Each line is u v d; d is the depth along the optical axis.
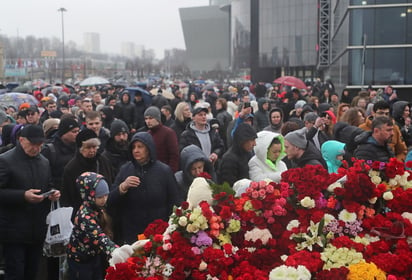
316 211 3.91
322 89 23.62
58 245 5.68
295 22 69.38
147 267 3.71
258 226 3.91
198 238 3.75
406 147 8.50
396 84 26.31
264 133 6.08
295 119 9.60
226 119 12.06
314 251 3.80
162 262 3.73
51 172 6.81
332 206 3.96
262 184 4.00
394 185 4.12
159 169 5.73
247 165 6.20
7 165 5.78
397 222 3.85
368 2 26.20
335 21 39.50
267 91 29.98
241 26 83.06
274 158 6.13
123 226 5.71
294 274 3.45
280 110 9.99
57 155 6.85
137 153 5.65
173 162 7.89
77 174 6.03
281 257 3.74
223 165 6.21
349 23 26.66
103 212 5.48
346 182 3.96
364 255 3.75
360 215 3.95
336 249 3.74
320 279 3.52
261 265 3.68
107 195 5.21
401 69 26.19
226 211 3.83
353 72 26.81
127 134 7.44
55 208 6.16
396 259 3.60
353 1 26.42
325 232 3.88
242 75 87.81
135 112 14.10
